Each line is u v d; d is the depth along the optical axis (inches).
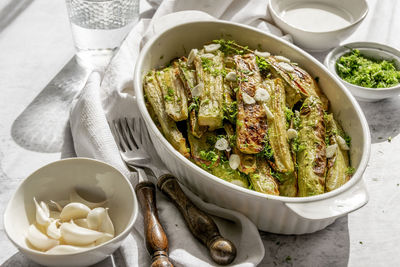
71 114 26.7
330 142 24.1
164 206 23.1
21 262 22.1
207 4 31.2
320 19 31.4
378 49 28.9
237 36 27.1
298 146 23.8
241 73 24.8
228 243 21.5
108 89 27.0
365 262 22.5
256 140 23.1
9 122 27.0
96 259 20.9
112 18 29.5
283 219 22.1
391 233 23.4
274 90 24.5
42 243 20.8
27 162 25.4
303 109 24.7
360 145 23.4
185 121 24.6
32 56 30.4
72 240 21.0
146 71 25.8
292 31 29.6
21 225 21.4
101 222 21.6
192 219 22.3
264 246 22.9
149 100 24.7
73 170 22.5
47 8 33.7
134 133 26.0
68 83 29.2
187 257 21.5
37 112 27.5
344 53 28.8
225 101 24.3
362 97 27.6
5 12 33.1
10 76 29.1
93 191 22.8
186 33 26.9
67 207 21.7
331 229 23.4
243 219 22.5
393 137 26.8
